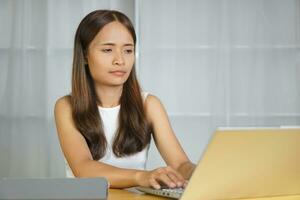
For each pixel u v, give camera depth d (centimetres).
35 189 67
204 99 317
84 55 140
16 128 312
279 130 71
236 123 317
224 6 317
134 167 147
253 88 316
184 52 317
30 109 313
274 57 317
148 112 153
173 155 147
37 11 314
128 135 145
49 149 312
